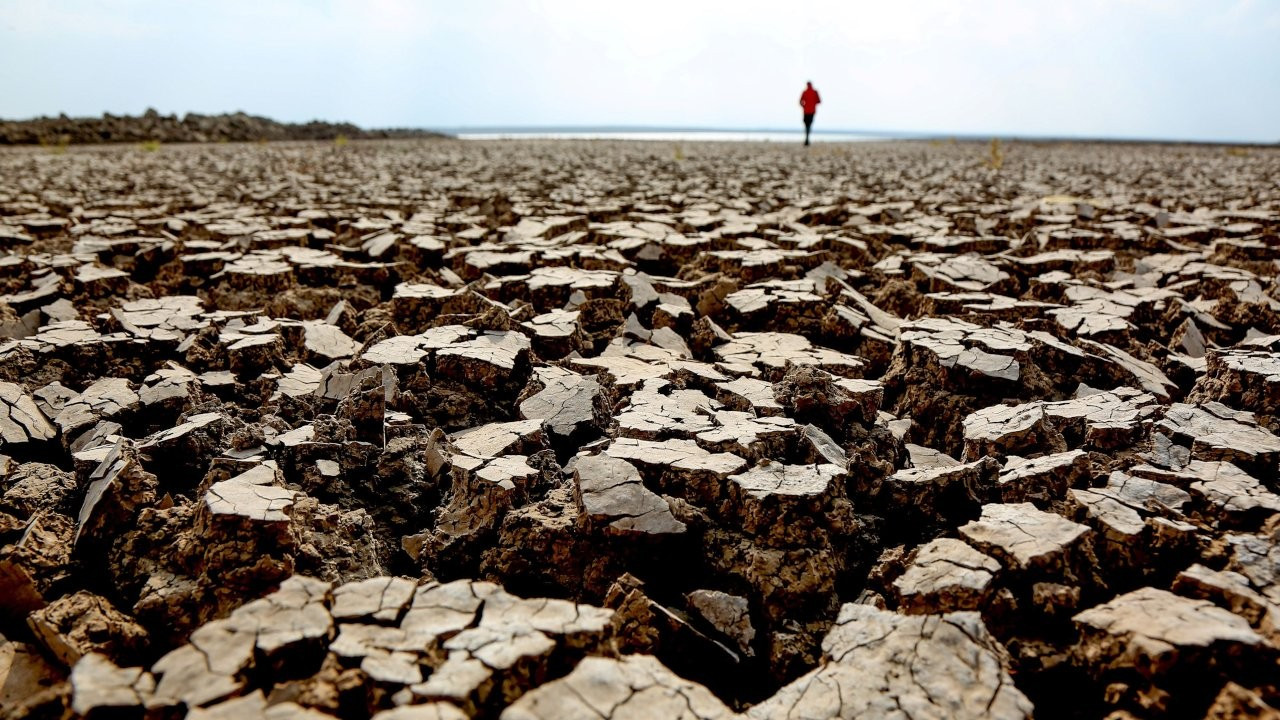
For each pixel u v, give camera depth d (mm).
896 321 5691
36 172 15570
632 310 5656
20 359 4262
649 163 20016
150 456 3234
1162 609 2186
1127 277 6754
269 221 8953
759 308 5633
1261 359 4031
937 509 3107
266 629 2018
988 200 11898
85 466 3123
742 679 2482
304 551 2637
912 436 4105
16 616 2604
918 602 2395
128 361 4605
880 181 15109
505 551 2811
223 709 1773
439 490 3330
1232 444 3176
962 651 2061
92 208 10297
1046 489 2955
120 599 2650
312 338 4945
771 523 2736
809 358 4641
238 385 4336
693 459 3000
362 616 2102
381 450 3418
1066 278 6438
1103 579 2518
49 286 5707
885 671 2023
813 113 26469
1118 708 2045
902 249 8062
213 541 2541
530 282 6012
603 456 3039
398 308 5586
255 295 6219
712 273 6980
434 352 4355
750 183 14609
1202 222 9219
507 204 11391
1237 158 24719
